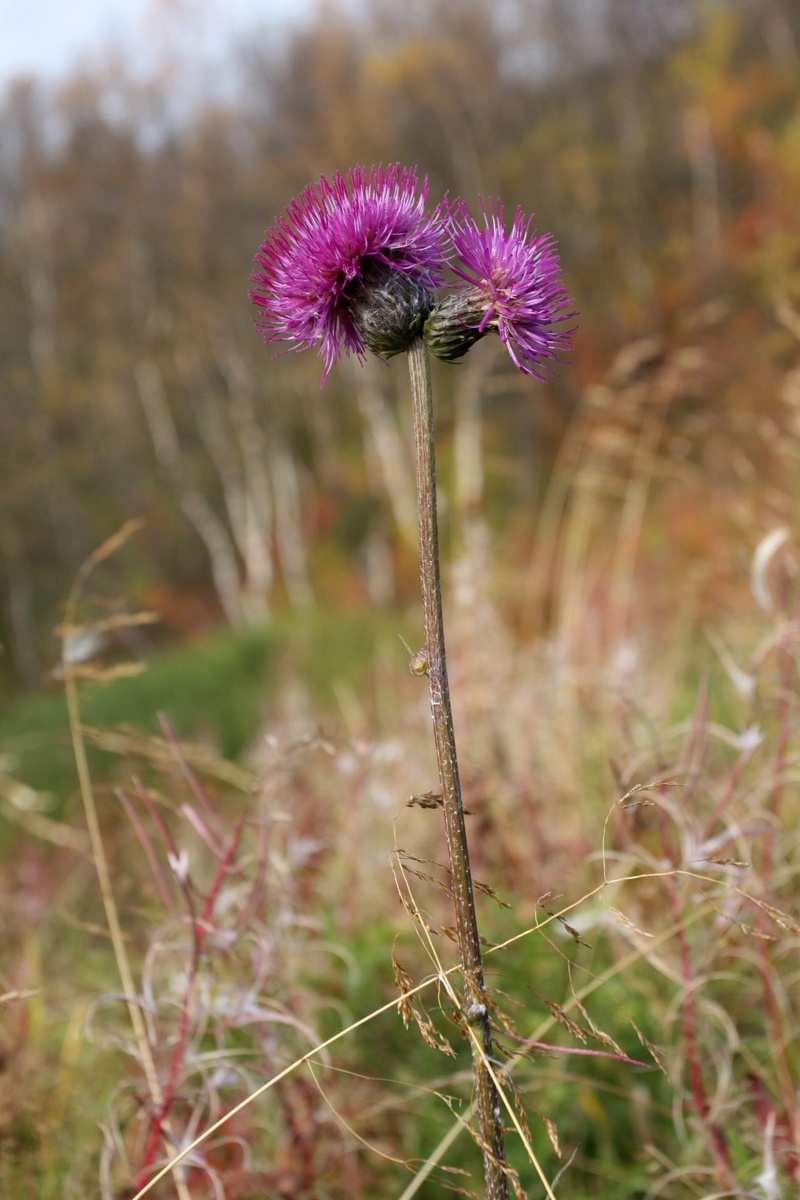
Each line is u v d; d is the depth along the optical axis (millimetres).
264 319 1094
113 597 2078
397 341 1002
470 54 29219
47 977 2855
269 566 25734
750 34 30094
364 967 2221
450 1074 1972
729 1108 1673
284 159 28547
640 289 24922
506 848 2727
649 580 5227
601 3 31781
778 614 2100
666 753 2508
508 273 979
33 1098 1979
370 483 26062
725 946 1861
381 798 2715
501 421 23172
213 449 27312
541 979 2145
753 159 24844
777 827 1926
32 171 28812
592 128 29750
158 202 27812
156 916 2031
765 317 14070
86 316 27812
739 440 4234
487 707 3084
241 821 1749
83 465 26828
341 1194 1853
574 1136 1883
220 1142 1685
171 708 10164
